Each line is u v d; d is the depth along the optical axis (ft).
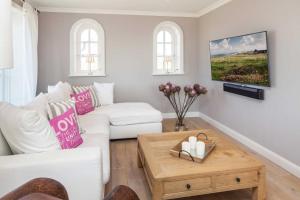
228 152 7.10
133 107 13.12
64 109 7.16
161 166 6.17
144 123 12.14
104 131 8.69
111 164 9.23
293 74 8.28
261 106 10.18
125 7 14.67
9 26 3.31
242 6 11.25
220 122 14.07
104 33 15.44
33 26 12.94
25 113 5.00
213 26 14.33
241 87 11.23
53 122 6.40
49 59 14.99
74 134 6.76
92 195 5.04
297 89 8.14
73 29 15.05
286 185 7.62
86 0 13.11
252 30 10.52
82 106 11.44
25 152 5.15
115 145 11.39
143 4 13.99
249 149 10.86
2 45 3.15
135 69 16.16
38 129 5.13
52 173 4.80
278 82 9.04
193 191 5.92
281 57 8.81
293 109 8.37
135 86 16.30
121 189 3.06
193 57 16.94
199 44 16.57
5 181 4.60
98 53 15.94
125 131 11.93
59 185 3.50
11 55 3.36
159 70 17.02
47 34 14.80
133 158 9.82
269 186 7.55
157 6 14.48
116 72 15.93
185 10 15.52
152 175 5.82
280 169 8.79
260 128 10.30
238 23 11.64
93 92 13.39
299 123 8.13
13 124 4.97
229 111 12.95
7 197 3.12
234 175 6.14
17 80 11.77
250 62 10.41
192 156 6.51
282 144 8.98
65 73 15.28
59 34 14.93
